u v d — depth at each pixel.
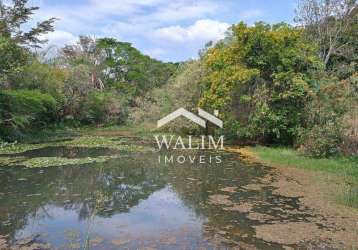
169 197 9.91
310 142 15.58
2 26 22.77
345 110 15.71
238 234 7.18
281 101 18.36
